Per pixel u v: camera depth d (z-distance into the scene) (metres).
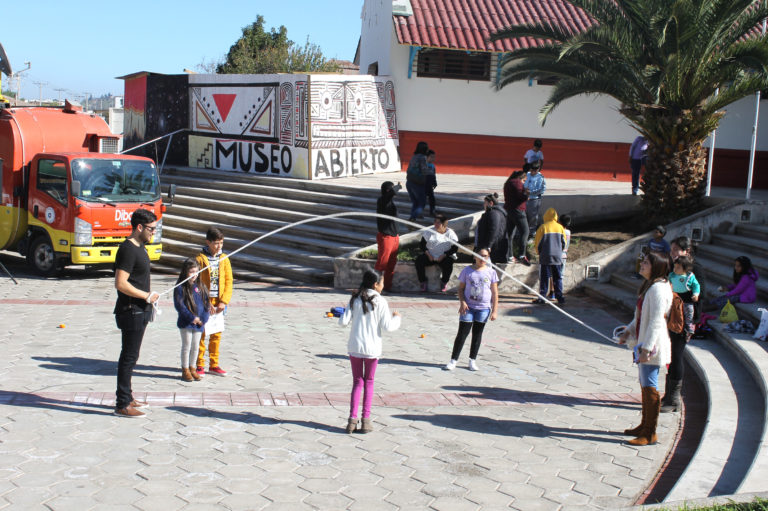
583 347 10.48
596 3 14.91
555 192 18.70
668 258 6.83
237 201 19.58
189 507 5.24
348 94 20.72
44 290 13.60
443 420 7.30
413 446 6.58
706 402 8.20
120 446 6.29
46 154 14.87
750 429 6.93
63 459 5.96
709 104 14.69
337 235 16.20
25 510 5.09
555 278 13.23
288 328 10.95
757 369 8.39
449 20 21.75
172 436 6.57
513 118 22.73
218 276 8.28
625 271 14.60
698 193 15.46
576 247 15.22
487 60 22.42
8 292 13.24
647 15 13.87
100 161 14.82
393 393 8.09
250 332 10.60
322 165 20.12
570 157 23.08
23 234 15.55
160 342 9.82
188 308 7.92
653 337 6.62
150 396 7.60
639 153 17.23
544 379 8.86
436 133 22.58
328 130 20.27
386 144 22.16
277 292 13.91
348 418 7.09
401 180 20.34
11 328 10.37
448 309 12.74
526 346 10.41
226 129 22.39
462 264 13.97
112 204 14.72
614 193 18.70
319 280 14.88
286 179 19.92
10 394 7.45
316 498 5.48
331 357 9.44
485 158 22.80
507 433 7.00
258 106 21.36
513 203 14.11
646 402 6.81
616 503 5.58
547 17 22.50
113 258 14.86
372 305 6.80
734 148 22.70
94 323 10.91
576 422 7.39
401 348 10.04
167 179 21.80
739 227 14.94
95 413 7.04
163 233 18.56
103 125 16.91
